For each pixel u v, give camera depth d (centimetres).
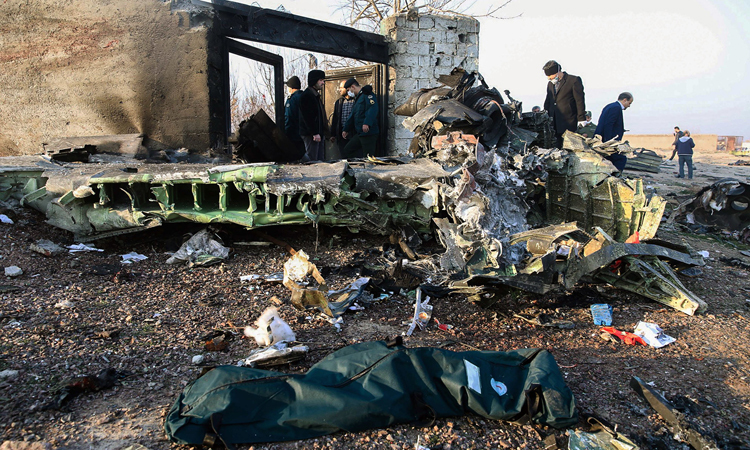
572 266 433
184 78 704
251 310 407
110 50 716
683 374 343
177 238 554
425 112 711
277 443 243
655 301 483
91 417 255
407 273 488
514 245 500
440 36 1114
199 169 514
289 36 885
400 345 294
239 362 317
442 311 432
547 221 717
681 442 268
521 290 421
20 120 769
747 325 437
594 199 655
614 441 255
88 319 365
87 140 700
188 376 301
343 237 592
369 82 1123
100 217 540
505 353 300
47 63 743
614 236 619
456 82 780
